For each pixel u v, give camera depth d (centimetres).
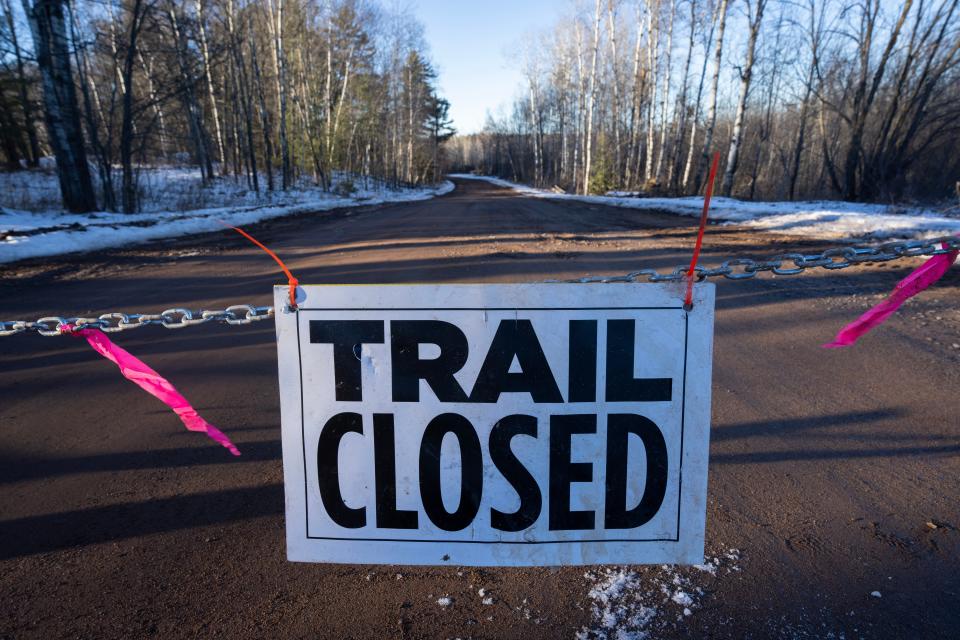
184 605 192
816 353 452
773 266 128
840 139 2744
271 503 256
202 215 1631
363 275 781
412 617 186
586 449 121
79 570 212
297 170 4197
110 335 532
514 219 1622
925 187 1720
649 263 812
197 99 2930
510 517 123
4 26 1775
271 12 3281
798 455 296
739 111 2081
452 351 119
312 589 200
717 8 2548
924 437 312
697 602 192
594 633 178
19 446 318
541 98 6078
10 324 130
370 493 123
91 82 2634
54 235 1080
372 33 4225
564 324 118
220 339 523
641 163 4716
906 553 217
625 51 4162
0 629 182
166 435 329
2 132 2319
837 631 179
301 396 122
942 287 640
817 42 2119
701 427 120
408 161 6400
